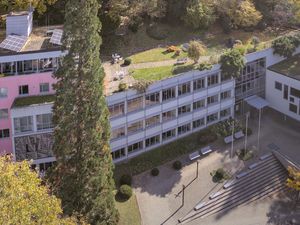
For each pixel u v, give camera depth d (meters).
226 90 93.94
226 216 78.44
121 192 79.25
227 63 89.75
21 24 80.81
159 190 81.69
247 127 96.44
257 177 85.12
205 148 89.69
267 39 103.88
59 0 97.06
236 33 105.50
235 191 82.19
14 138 76.88
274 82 99.00
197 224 76.38
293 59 102.00
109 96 79.62
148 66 90.62
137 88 82.00
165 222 75.81
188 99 89.31
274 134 95.38
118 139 83.62
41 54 76.81
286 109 98.31
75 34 58.28
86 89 60.28
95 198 63.56
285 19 107.38
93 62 60.09
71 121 60.56
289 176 84.25
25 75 77.06
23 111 75.50
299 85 94.00
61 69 59.78
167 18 105.25
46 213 47.00
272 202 81.69
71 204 62.62
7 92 77.12
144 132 86.38
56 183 62.69
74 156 61.97
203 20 102.62
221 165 87.06
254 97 100.19
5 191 43.72
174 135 90.62
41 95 79.00
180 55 94.88
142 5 98.75
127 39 99.19
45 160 79.00
